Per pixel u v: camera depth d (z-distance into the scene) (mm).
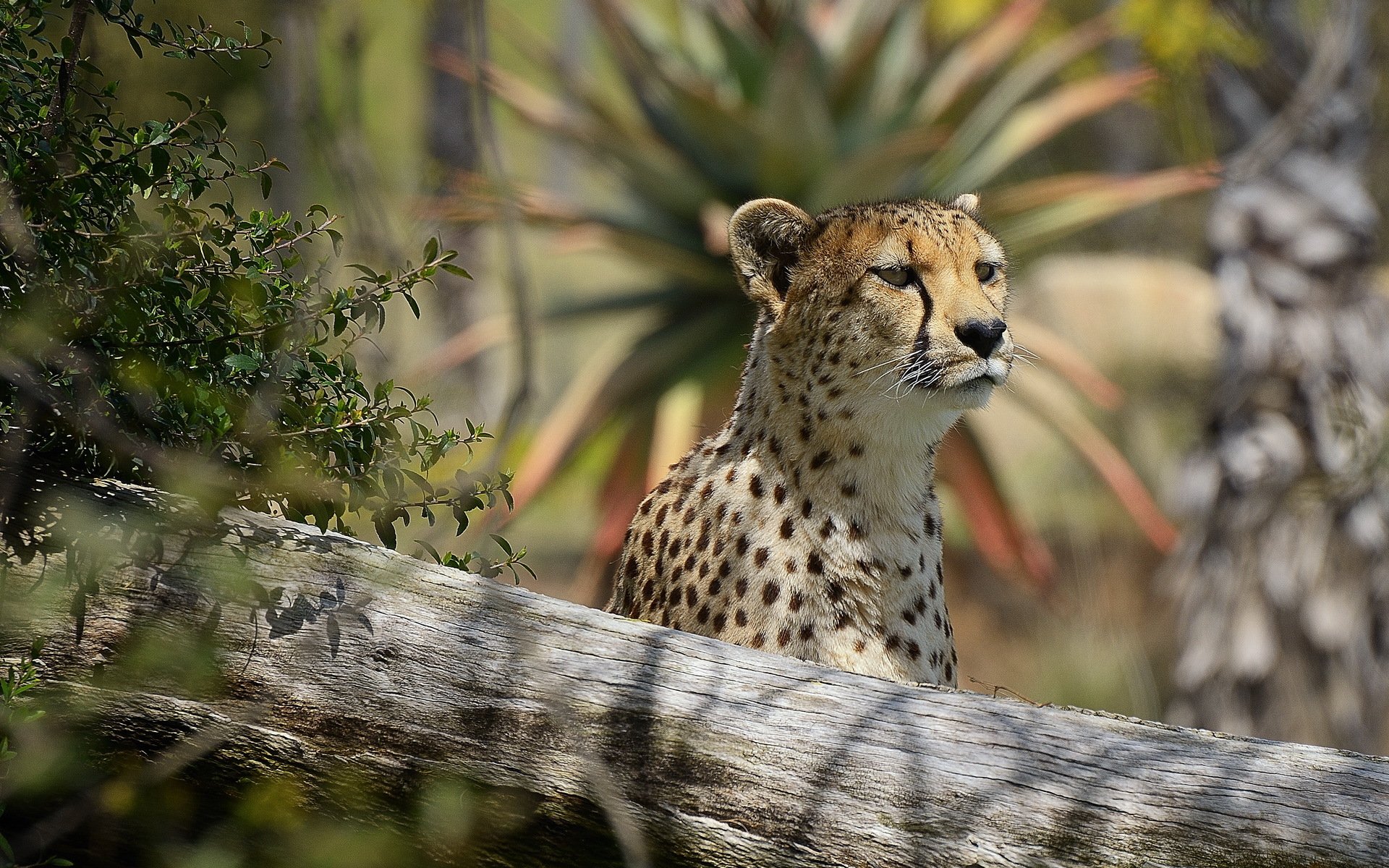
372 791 6531
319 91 10414
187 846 6660
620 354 21688
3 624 6461
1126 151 29953
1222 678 19625
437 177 19375
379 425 7188
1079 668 22438
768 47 21953
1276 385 19672
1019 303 28781
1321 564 19328
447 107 26453
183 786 6590
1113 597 25172
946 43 22906
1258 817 6055
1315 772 6152
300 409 7020
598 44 23734
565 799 6426
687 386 20734
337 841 6504
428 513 7277
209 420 6809
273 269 7312
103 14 6840
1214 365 27031
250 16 12766
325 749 6535
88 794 6516
